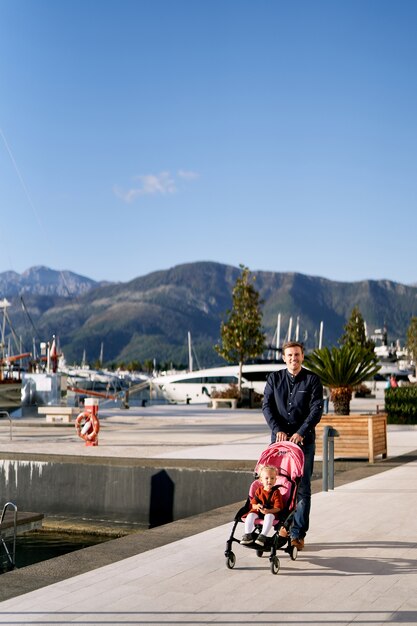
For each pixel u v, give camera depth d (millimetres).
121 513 13891
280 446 6598
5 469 14867
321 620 4949
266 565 6488
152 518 13664
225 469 13312
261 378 55469
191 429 24328
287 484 6449
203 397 56688
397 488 11266
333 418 14648
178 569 6348
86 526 13375
